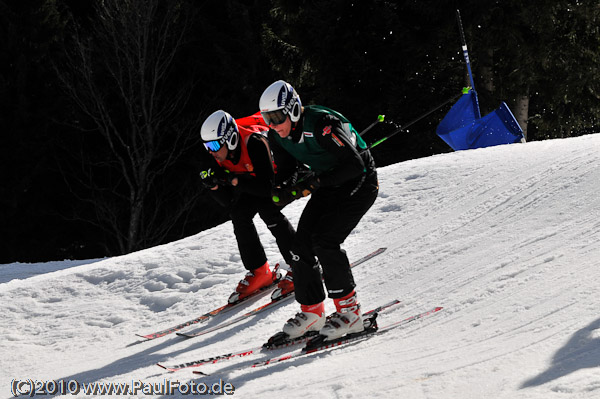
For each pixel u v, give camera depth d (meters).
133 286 16.02
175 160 45.06
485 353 7.19
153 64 44.88
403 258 13.19
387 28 36.81
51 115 44.00
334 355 9.01
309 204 9.62
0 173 43.38
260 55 48.19
